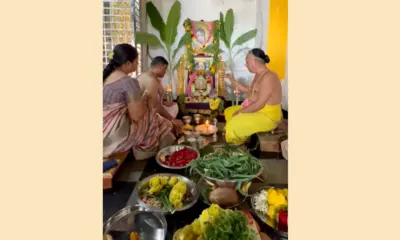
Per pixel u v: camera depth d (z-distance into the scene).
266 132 2.63
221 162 1.68
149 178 1.78
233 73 3.94
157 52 3.90
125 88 2.07
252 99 2.77
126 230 1.38
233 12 3.75
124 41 3.26
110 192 1.83
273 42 3.33
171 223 1.50
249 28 3.85
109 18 3.16
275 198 1.54
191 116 3.51
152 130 2.29
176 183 1.73
